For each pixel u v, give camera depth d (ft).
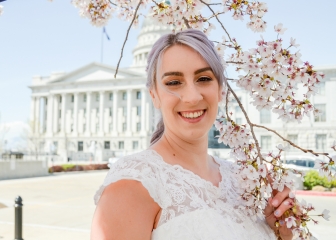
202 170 4.89
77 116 235.61
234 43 5.84
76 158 181.16
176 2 6.49
